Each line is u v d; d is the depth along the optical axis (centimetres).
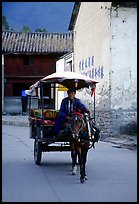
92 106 2139
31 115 1299
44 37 4362
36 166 1151
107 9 1911
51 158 1308
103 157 1298
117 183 901
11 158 1312
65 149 1172
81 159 916
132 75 1903
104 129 1952
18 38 4312
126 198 759
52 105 1434
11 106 4219
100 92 2016
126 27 1895
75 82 1154
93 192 810
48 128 1132
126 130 1902
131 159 1258
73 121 929
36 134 1202
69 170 1085
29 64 4309
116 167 1115
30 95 1308
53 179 952
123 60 1894
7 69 4284
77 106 1052
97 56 2083
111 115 1889
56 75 1129
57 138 1077
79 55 2481
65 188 849
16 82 4284
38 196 776
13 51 4119
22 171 1065
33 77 4275
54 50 4138
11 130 2497
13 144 1706
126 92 1898
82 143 923
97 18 2070
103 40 1978
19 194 793
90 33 2208
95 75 2112
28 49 4144
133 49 1898
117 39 1889
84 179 911
